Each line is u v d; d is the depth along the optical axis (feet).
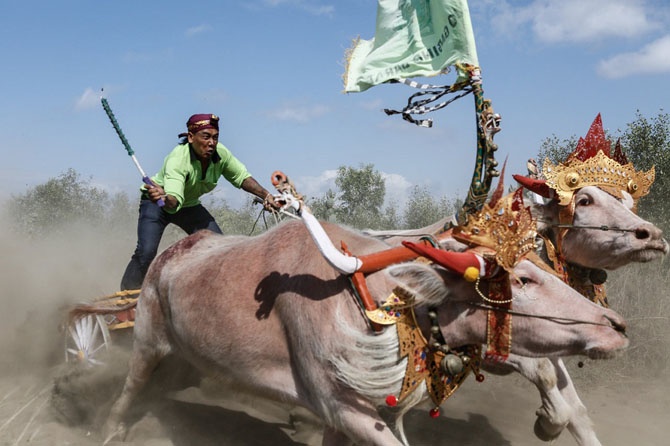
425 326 14.25
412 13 15.61
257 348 15.65
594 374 26.00
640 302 27.55
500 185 13.60
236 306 16.01
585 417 17.92
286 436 20.72
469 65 14.44
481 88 14.42
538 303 13.46
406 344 13.92
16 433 20.30
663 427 21.58
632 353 26.68
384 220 63.16
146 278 19.07
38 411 21.97
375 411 14.26
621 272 28.71
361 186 64.54
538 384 17.57
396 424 17.12
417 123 15.51
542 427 17.90
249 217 54.95
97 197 72.38
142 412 21.31
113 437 19.76
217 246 18.34
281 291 15.28
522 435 21.49
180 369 21.25
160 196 20.21
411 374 13.98
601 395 24.63
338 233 15.75
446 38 14.83
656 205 39.68
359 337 13.94
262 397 16.26
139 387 19.63
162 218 22.53
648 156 41.01
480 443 20.83
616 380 25.82
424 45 15.40
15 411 22.04
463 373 14.52
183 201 21.21
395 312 13.99
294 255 15.58
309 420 20.85
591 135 18.22
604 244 17.06
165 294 18.21
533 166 20.33
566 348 13.38
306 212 14.25
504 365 18.16
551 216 17.95
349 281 14.46
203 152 21.61
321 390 14.42
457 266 13.23
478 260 13.33
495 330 13.66
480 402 24.52
